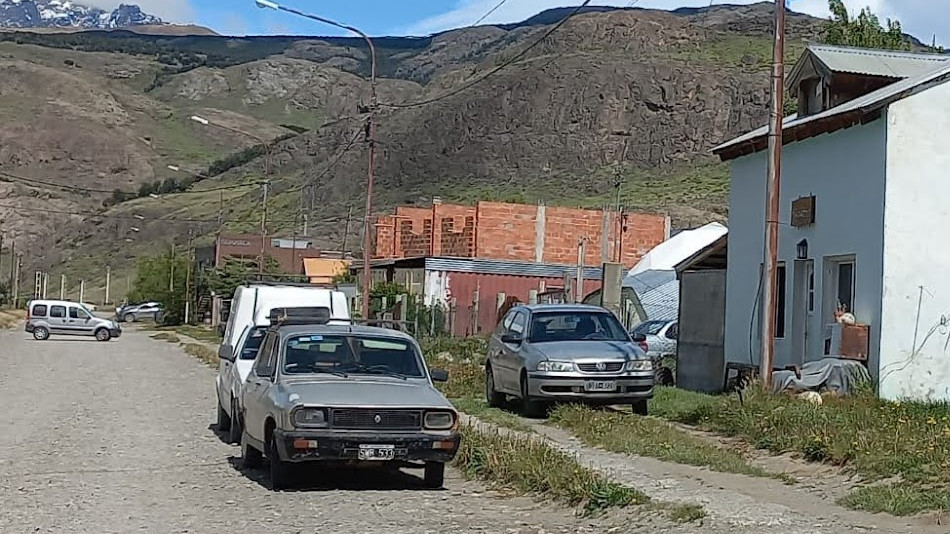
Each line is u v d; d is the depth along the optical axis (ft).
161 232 357.41
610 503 34.32
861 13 125.18
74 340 184.96
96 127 473.26
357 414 37.65
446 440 38.37
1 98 500.74
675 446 45.98
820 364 58.65
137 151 459.73
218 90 635.25
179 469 44.52
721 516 31.55
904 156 57.82
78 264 379.14
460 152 306.96
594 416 54.95
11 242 398.62
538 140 306.96
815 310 64.39
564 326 64.03
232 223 297.94
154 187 420.36
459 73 401.70
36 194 424.05
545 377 58.90
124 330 247.29
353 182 292.40
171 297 270.26
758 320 70.79
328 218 266.36
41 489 39.40
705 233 134.92
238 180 382.63
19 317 298.76
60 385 89.76
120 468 44.75
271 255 228.22
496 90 331.98
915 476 35.47
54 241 404.16
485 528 32.40
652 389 60.23
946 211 57.98
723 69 329.72
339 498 37.76
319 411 37.52
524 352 61.41
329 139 352.49
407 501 37.24
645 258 135.44
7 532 31.53
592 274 149.38
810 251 65.05
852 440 41.37
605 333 63.87
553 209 152.15
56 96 510.17
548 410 60.13
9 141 453.58
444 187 285.23
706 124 307.17
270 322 54.54
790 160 67.51
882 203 57.98
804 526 30.17
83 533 31.40
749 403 51.19
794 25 329.93
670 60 335.47
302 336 42.65
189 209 364.58
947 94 58.03
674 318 109.29
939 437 40.22
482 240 149.07
